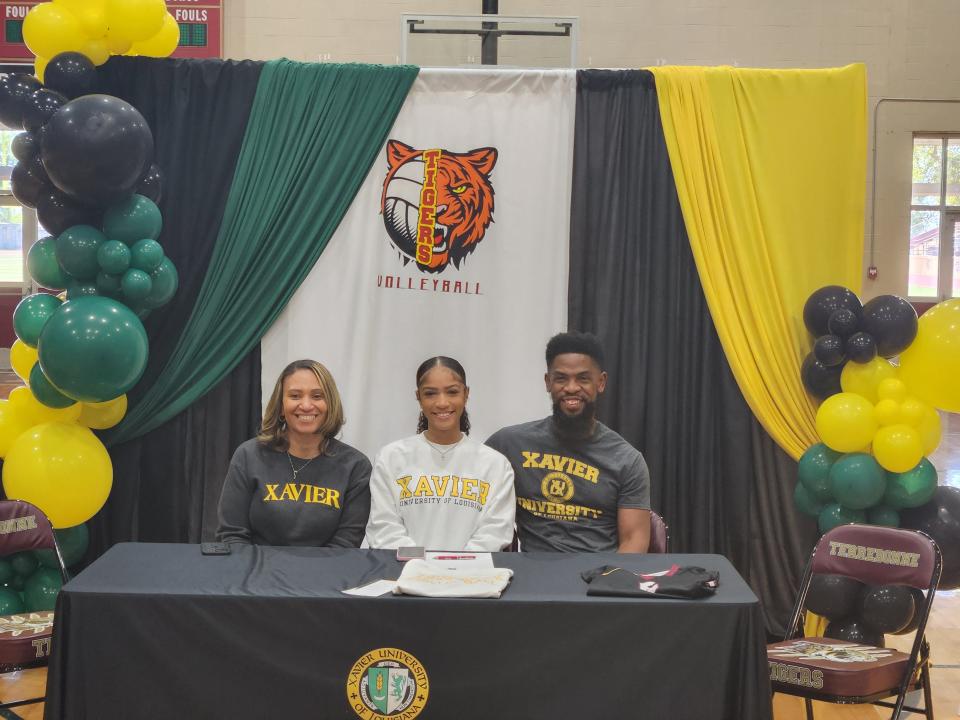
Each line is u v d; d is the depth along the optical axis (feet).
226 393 15.49
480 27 23.07
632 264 15.61
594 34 28.73
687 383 15.65
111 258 13.51
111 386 13.33
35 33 14.40
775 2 28.99
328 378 11.90
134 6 14.24
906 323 13.73
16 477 13.66
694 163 15.37
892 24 31.89
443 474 11.67
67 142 12.92
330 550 10.76
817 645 11.16
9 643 10.51
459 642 9.02
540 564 10.36
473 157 15.57
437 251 15.58
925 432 13.92
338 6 28.48
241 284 15.37
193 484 15.52
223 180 15.34
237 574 9.71
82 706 9.05
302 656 9.05
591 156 15.56
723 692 9.01
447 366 11.62
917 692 13.51
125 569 9.81
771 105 15.42
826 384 14.60
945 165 36.52
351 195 15.48
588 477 12.05
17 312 14.33
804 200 15.43
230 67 15.33
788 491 15.55
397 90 15.48
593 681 9.05
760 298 15.40
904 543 11.14
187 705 9.09
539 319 15.65
